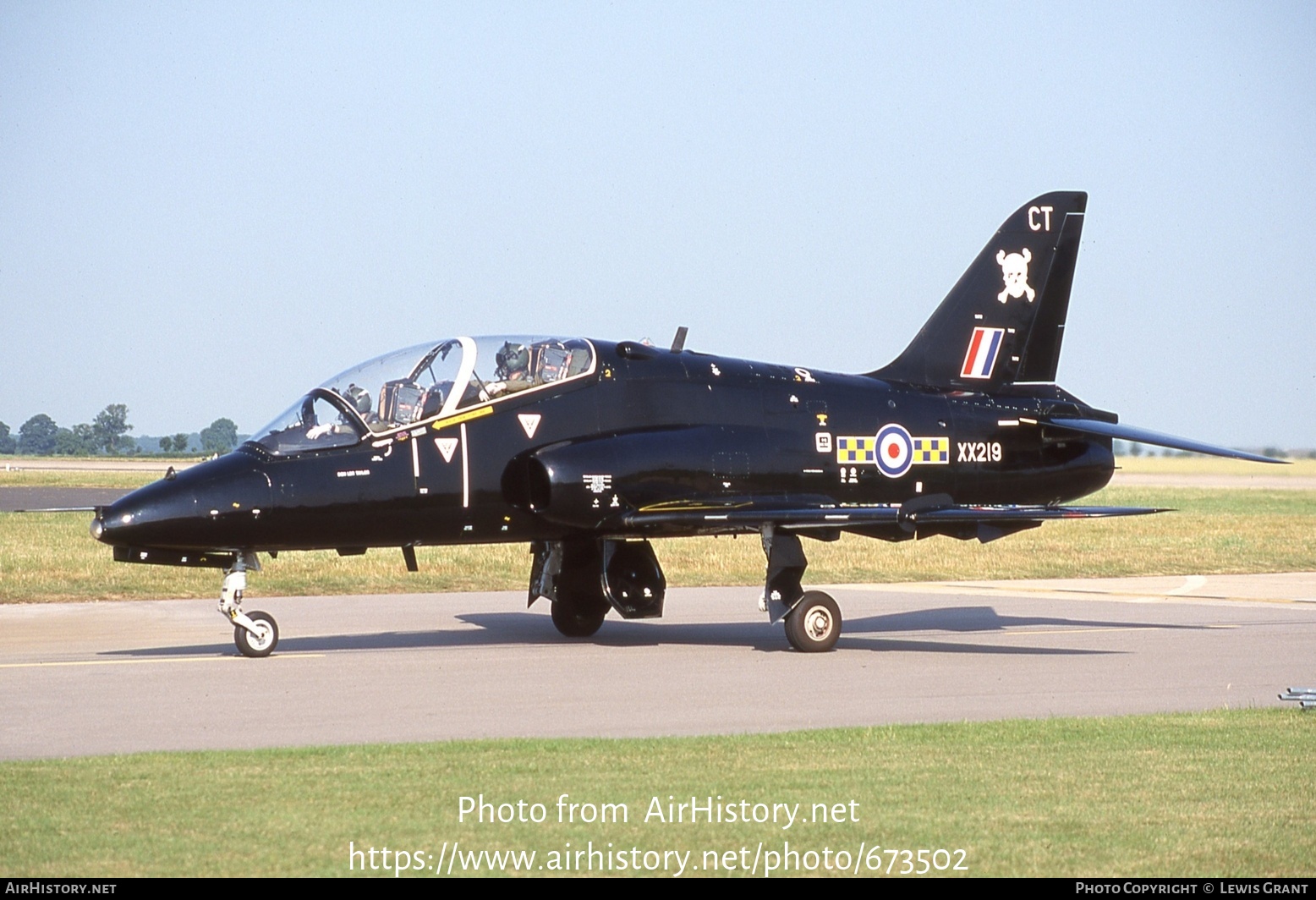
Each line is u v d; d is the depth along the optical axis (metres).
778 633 62.22
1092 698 42.25
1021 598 81.19
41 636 58.19
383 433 51.16
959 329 66.12
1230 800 27.83
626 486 53.66
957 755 32.00
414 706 39.66
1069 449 66.81
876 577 95.31
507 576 88.12
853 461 60.12
